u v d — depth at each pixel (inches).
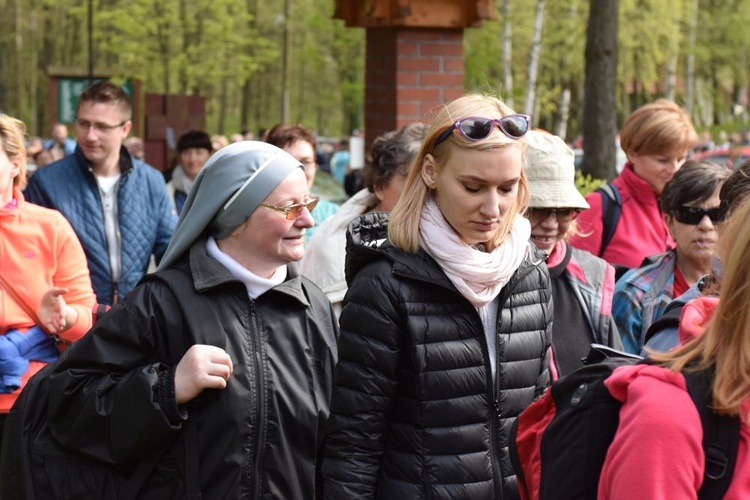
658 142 221.1
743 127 860.6
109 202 249.4
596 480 96.0
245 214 140.1
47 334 189.8
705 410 89.7
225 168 140.8
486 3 380.5
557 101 1549.0
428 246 132.9
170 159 649.0
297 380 142.8
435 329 132.6
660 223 228.1
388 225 135.6
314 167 271.4
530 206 169.9
